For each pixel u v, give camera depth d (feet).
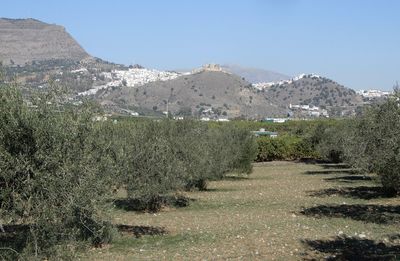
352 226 59.88
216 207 77.71
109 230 48.16
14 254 27.89
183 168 72.64
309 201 83.97
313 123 236.84
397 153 55.52
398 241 50.93
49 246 27.09
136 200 78.33
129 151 62.85
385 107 59.88
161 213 71.41
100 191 31.94
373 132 62.13
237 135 126.11
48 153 27.27
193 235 54.39
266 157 196.54
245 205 79.87
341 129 159.84
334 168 158.10
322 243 50.06
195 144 86.58
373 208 74.18
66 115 29.35
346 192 95.30
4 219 26.81
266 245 49.03
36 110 27.91
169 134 80.74
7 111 26.91
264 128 249.14
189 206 78.48
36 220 26.81
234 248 47.73
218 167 99.04
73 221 28.99
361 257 43.80
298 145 196.34
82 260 39.88
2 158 26.30
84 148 29.86
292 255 44.91
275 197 89.76
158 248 47.78
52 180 27.02
